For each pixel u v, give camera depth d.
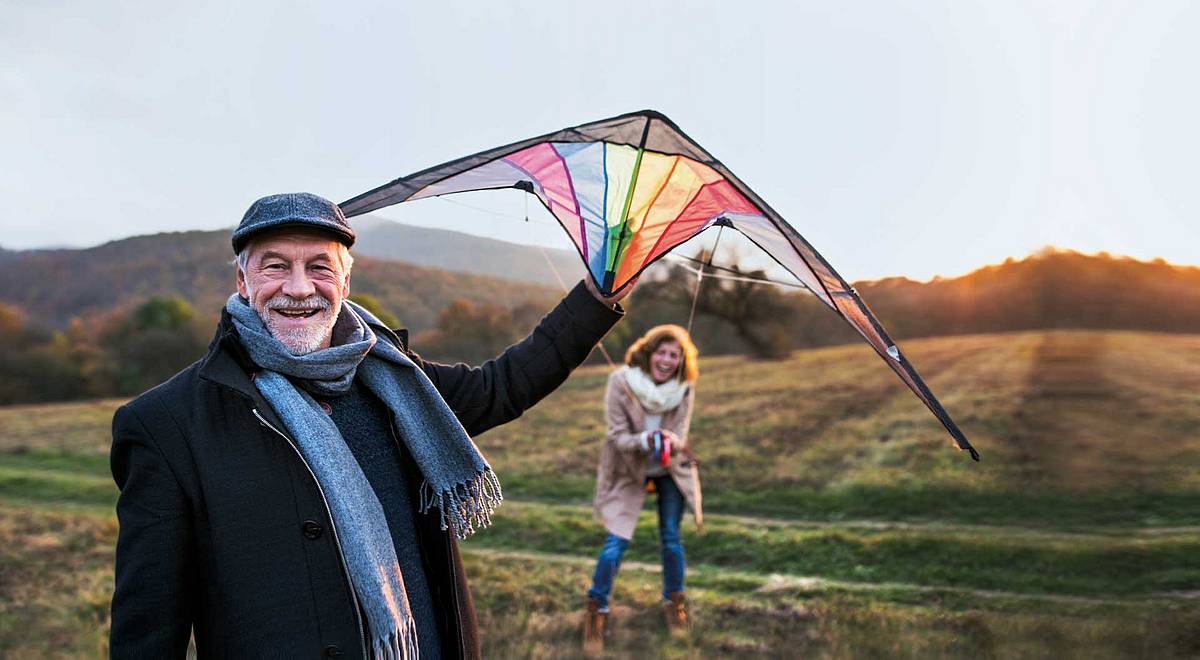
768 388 17.73
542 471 11.82
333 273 2.05
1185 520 7.30
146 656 1.81
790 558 7.43
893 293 29.39
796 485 10.27
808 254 2.53
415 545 2.13
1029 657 4.87
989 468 9.54
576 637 5.58
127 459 1.91
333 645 1.86
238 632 1.86
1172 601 5.60
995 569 6.63
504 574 7.13
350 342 2.12
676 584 5.71
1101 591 5.91
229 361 1.97
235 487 1.89
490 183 2.63
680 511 5.85
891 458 11.01
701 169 2.49
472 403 2.38
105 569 7.50
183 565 1.87
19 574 7.32
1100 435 9.60
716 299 25.27
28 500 11.01
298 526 1.89
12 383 26.39
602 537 8.50
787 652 5.17
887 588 6.45
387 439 2.16
